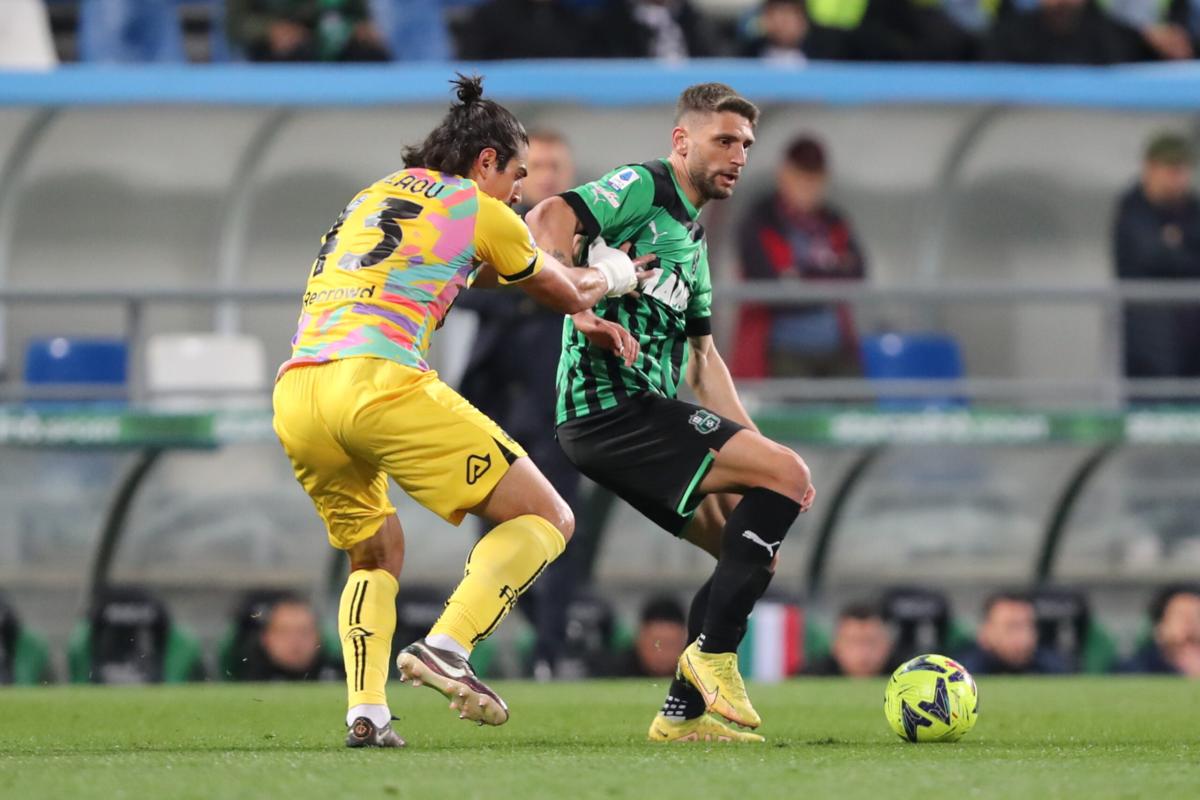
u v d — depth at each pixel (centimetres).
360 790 1391
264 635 3394
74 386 3588
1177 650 3703
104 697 2873
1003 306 4009
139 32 4384
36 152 3622
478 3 4681
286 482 3422
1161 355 3906
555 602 3241
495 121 1886
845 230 3797
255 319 3750
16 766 1591
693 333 2081
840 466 3569
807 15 4428
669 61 4138
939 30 4478
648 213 1969
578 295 1875
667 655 3497
